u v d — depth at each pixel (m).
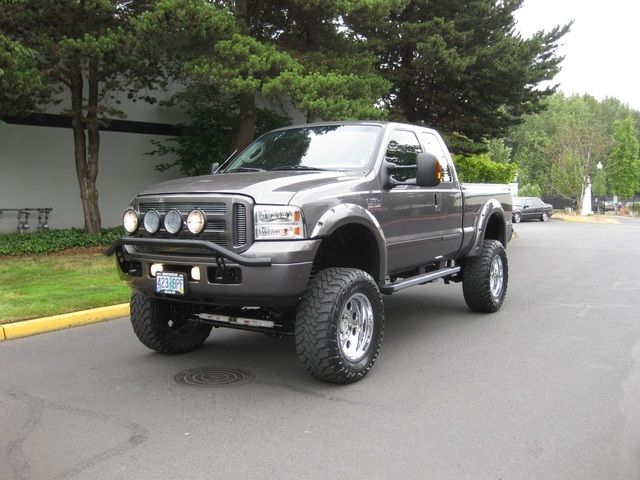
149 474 3.46
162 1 11.23
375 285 5.22
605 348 6.34
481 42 19.17
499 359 5.90
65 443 3.90
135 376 5.36
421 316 8.00
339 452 3.75
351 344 5.18
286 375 5.38
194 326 6.22
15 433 4.07
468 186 7.58
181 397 4.79
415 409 4.51
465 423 4.23
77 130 13.38
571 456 3.71
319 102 11.44
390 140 6.12
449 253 7.10
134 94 16.00
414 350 6.21
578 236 24.78
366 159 5.76
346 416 4.36
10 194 14.21
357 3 12.69
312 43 14.81
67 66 11.66
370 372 5.45
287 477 3.42
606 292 10.10
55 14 11.24
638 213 62.62
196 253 4.73
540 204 40.09
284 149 6.29
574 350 6.25
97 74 12.45
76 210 15.24
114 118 15.74
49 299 8.13
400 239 5.93
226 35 11.77
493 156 51.94
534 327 7.33
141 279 5.08
